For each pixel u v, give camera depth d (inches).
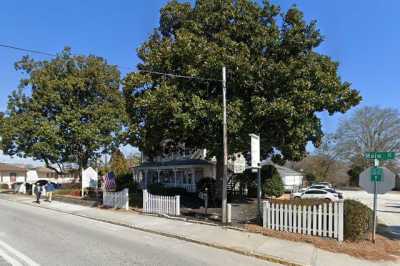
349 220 530.3
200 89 893.2
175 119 854.5
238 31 901.8
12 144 1658.5
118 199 968.9
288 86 843.4
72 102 1615.4
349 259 452.8
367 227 560.7
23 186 1952.5
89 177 1379.2
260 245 509.4
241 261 437.7
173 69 914.7
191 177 1521.9
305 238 535.8
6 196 1722.4
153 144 1002.1
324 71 901.8
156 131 945.5
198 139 964.0
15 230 630.5
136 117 981.8
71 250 464.8
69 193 1568.7
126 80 964.6
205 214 797.9
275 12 933.2
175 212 779.4
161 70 922.7
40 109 1633.9
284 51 904.3
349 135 2682.1
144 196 858.8
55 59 1652.3
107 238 564.7
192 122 829.8
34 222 741.9
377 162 538.9
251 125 871.7
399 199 1685.5
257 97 834.8
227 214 667.4
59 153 1612.9
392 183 524.4
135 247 496.7
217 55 831.1
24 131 1605.6
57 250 463.5
